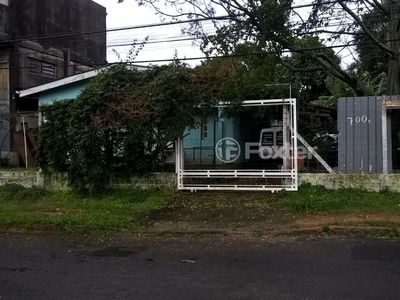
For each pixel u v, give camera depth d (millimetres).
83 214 9148
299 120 12133
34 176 11750
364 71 20828
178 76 10500
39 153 11516
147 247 7082
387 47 13445
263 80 12867
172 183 10852
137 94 10508
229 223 8312
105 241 7621
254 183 10617
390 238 7207
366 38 15297
